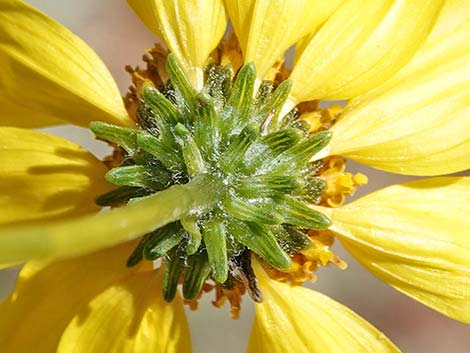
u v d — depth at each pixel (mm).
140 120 61
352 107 63
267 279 62
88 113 62
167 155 56
